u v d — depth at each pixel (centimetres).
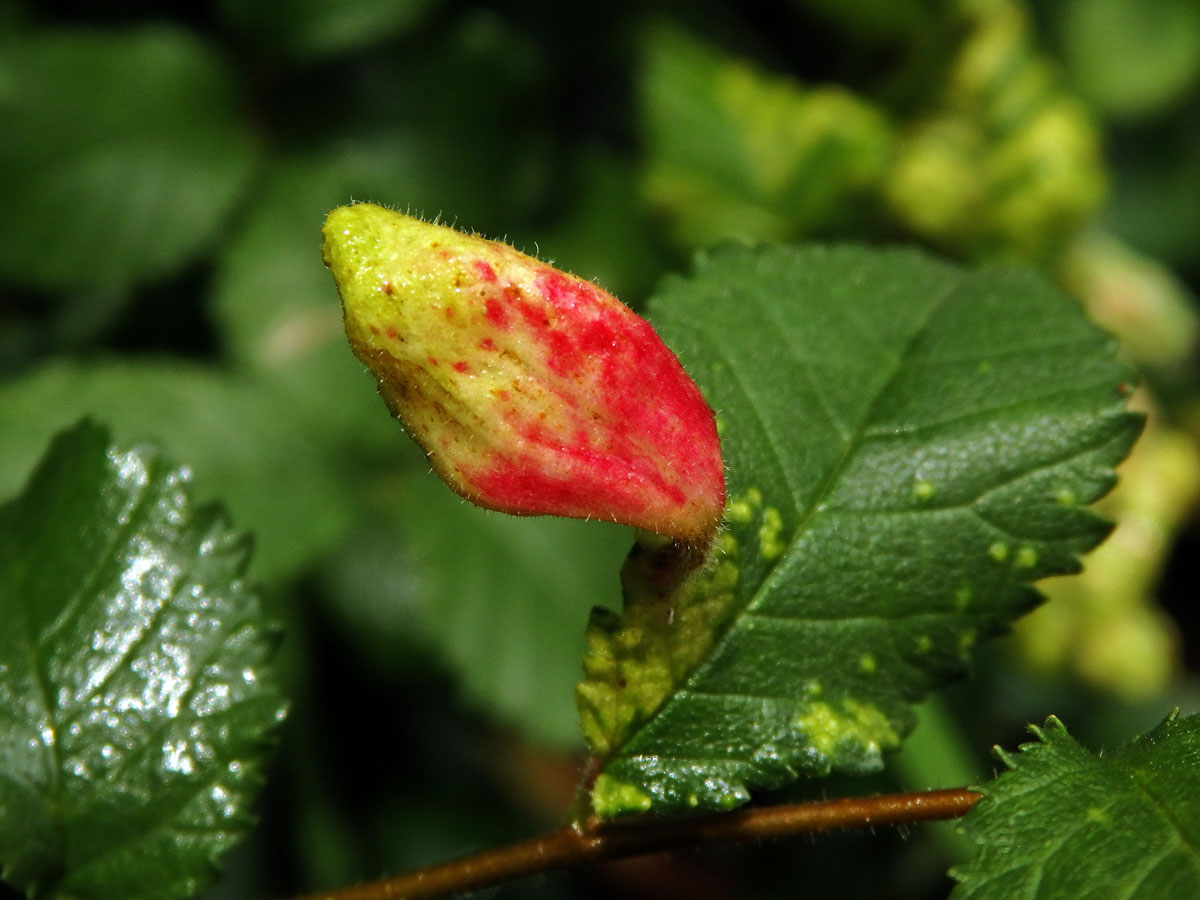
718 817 15
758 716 15
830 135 23
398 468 21
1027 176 23
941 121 24
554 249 24
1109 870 14
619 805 15
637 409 13
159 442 16
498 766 24
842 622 15
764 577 15
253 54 22
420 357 13
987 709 25
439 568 20
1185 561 26
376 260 13
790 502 15
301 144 23
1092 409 16
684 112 24
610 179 24
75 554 16
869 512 15
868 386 16
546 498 14
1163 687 25
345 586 23
